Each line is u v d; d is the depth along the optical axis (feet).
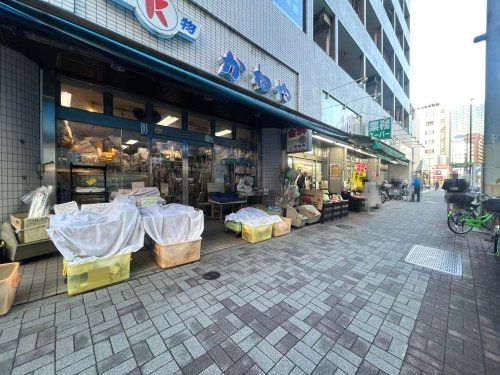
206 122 23.95
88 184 16.76
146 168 19.70
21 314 8.13
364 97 42.55
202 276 11.44
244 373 6.04
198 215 13.41
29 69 13.71
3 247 12.25
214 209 24.47
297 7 25.20
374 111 47.09
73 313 8.28
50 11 8.23
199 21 15.62
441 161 175.63
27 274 11.05
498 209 16.03
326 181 36.68
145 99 19.17
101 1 11.34
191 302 9.19
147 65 11.04
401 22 65.72
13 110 12.93
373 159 53.72
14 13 7.82
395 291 10.48
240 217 18.19
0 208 12.52
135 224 11.18
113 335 7.25
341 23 33.76
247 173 27.66
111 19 11.66
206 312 8.57
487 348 7.09
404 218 28.81
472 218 20.90
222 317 8.30
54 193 14.87
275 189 27.76
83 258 9.67
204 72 13.17
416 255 15.25
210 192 24.14
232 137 26.18
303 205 24.61
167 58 11.48
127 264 10.79
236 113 23.31
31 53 13.28
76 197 16.15
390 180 64.18
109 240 10.38
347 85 36.11
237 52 18.37
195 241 13.09
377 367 6.34
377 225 24.31
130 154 18.79
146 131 19.36
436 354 6.82
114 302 9.04
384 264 13.61
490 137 22.22
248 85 19.35
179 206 14.37
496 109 21.94
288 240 17.98
